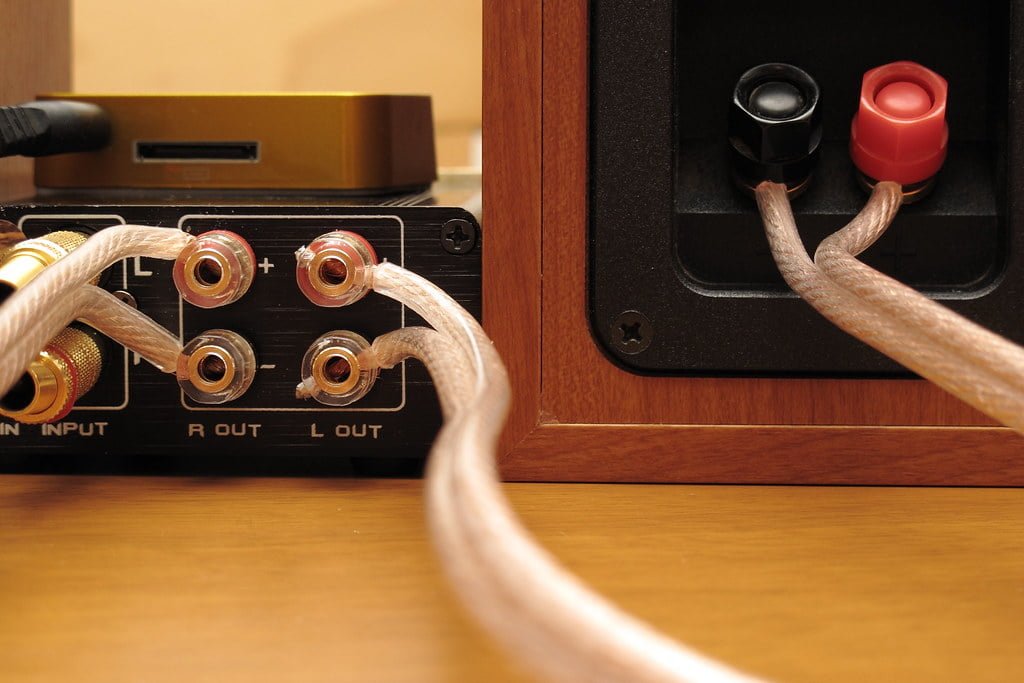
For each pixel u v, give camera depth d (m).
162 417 0.32
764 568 0.28
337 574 0.28
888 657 0.26
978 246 0.32
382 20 0.56
